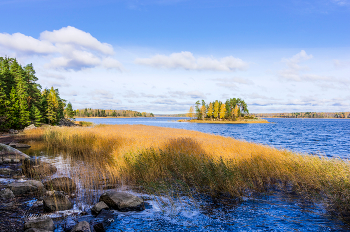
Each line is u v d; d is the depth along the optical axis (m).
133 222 4.76
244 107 144.88
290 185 7.42
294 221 4.83
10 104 34.34
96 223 4.55
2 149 11.13
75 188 6.99
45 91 74.00
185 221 4.85
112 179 7.81
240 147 12.42
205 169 7.64
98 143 14.60
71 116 106.56
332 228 4.48
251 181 7.44
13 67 44.25
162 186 7.00
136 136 16.69
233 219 4.95
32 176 8.23
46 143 18.20
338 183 6.07
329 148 20.38
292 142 25.86
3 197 5.75
